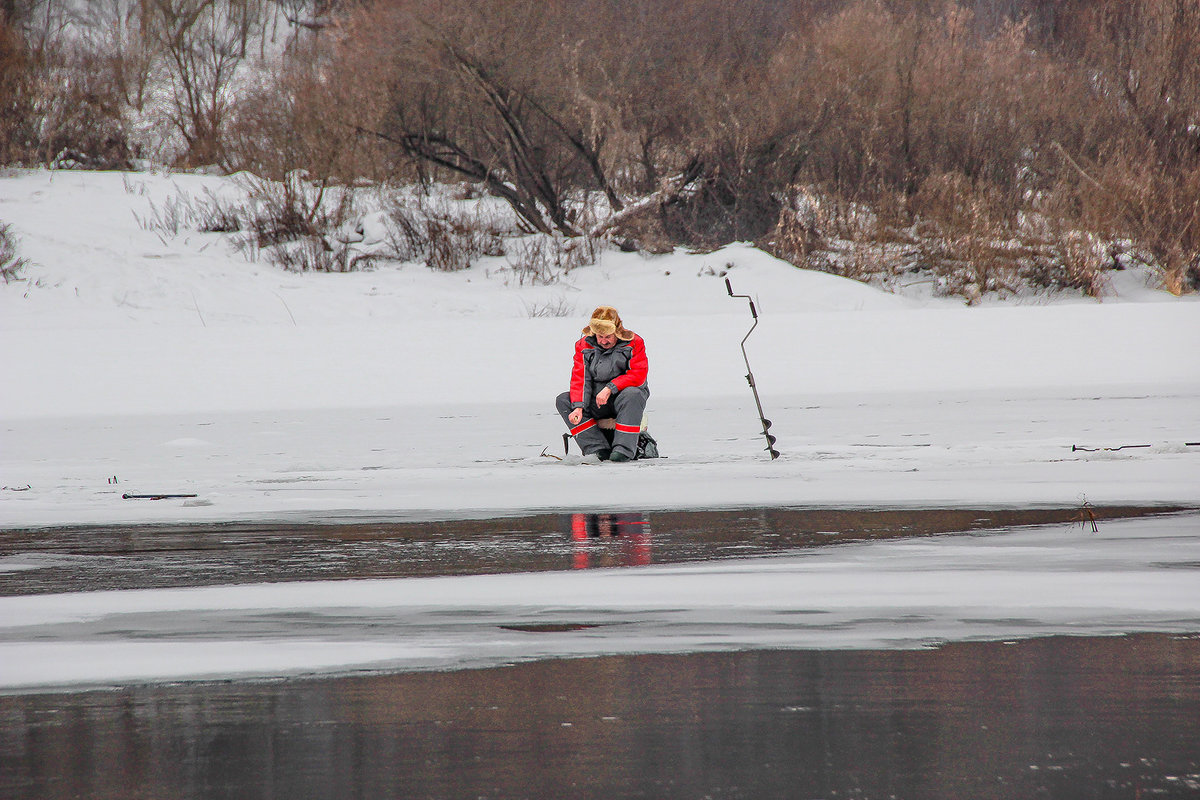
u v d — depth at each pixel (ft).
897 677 46.88
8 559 77.30
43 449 152.66
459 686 46.37
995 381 212.23
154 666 49.65
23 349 261.03
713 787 35.37
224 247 427.33
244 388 217.97
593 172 447.83
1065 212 407.44
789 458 127.54
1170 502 94.53
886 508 94.17
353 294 386.32
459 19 429.38
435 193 458.91
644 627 55.88
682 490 106.73
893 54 437.99
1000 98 435.53
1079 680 46.21
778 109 431.43
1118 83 433.48
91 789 35.78
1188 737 39.50
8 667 49.70
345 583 67.56
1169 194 395.75
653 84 447.01
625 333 132.57
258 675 48.21
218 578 69.77
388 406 197.16
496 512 96.48
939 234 408.05
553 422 172.55
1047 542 77.66
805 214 425.69
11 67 487.20
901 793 34.78
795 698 44.29
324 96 440.86
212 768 37.42
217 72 523.29
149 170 501.15
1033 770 36.52
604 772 36.70
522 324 291.79
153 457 142.51
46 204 449.89
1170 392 191.52
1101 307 310.86
